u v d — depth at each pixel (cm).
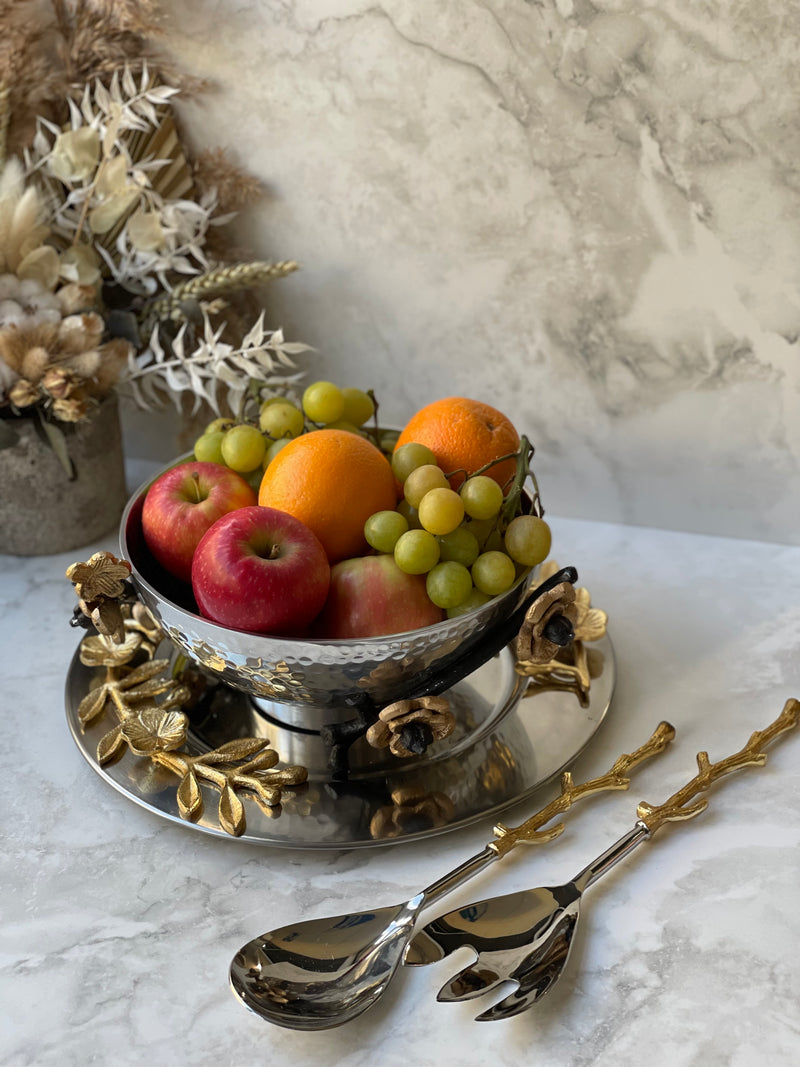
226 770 69
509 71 85
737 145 82
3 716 78
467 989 55
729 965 57
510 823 68
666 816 66
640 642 87
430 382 102
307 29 88
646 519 103
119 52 92
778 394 92
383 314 100
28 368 87
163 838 67
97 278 92
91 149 90
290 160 95
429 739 65
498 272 94
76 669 82
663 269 89
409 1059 53
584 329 94
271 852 66
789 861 64
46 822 69
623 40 81
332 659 63
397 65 88
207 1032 54
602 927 60
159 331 99
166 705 76
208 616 65
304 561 63
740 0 77
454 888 62
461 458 73
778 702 79
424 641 64
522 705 78
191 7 90
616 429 99
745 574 96
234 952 59
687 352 92
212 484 72
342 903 62
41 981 57
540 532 69
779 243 85
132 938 60
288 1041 54
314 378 105
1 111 89
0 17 90
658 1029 54
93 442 96
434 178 92
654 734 74
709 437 96
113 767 71
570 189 89
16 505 96
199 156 96
